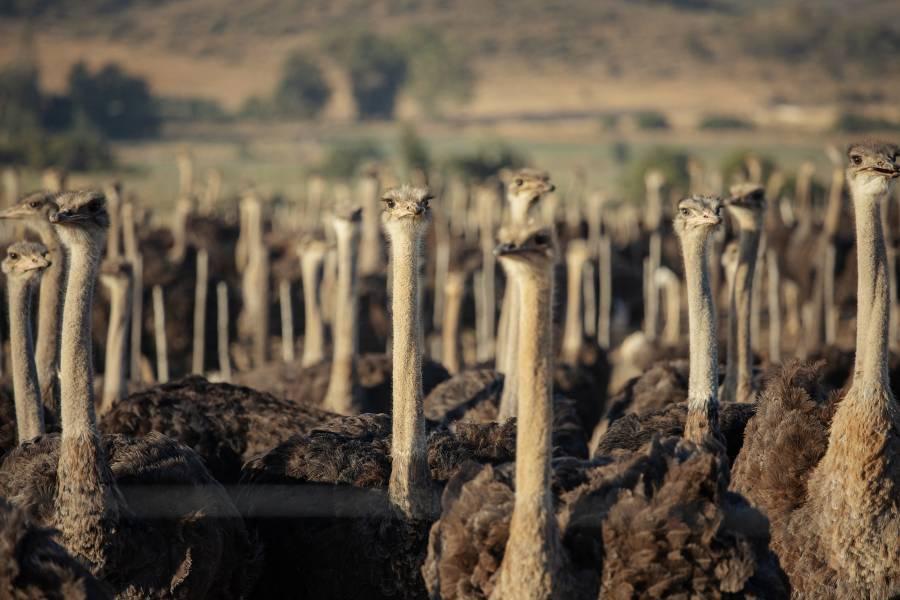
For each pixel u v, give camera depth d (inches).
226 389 992.9
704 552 633.0
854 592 748.0
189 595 736.3
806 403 804.0
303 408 997.2
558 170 6476.4
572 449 1007.0
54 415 960.9
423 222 804.0
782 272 2209.6
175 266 1868.8
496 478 689.6
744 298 1045.8
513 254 617.9
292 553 801.6
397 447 789.2
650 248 2390.5
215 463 933.2
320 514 798.5
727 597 637.9
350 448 842.8
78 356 738.2
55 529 648.4
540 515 623.8
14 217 965.2
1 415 928.9
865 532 746.2
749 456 797.9
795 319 2134.6
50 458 778.2
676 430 885.2
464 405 1103.0
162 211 3929.6
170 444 782.5
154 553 732.0
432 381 1323.8
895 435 752.3
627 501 642.8
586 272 2122.3
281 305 1987.0
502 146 4628.4
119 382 1173.7
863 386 757.3
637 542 630.5
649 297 2084.2
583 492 659.4
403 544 779.4
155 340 1795.0
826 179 4749.0
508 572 627.2
